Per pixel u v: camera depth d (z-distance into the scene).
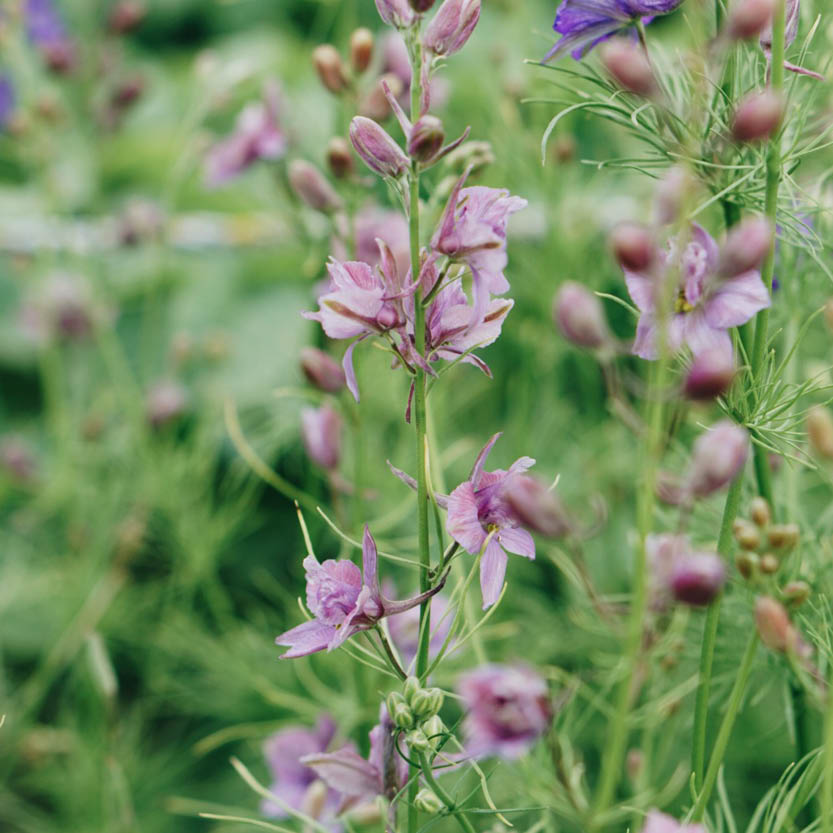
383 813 0.82
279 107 1.09
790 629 0.77
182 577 1.25
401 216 0.98
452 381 1.20
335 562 0.80
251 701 1.21
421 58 0.80
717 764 0.80
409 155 0.78
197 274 1.67
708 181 0.84
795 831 0.86
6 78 1.48
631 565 0.98
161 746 1.32
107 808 1.13
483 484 0.79
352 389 0.79
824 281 0.94
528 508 0.76
